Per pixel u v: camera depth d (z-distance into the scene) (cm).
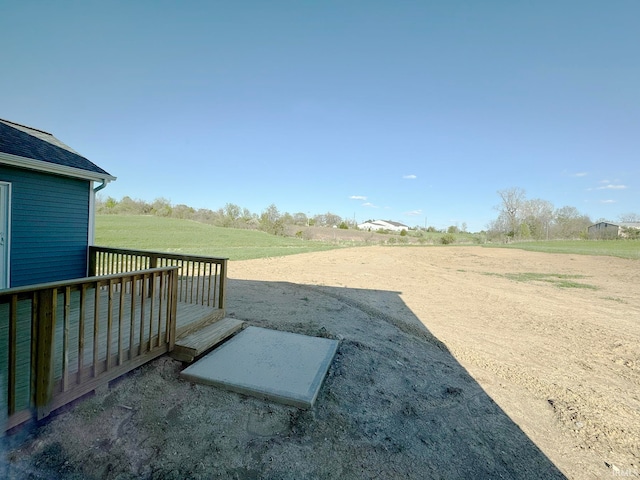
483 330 597
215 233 3494
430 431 271
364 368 384
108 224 3428
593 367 440
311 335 479
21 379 240
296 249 2320
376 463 223
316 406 286
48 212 537
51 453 200
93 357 253
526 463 238
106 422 236
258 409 272
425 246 2881
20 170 495
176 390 290
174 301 344
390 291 935
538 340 548
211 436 234
